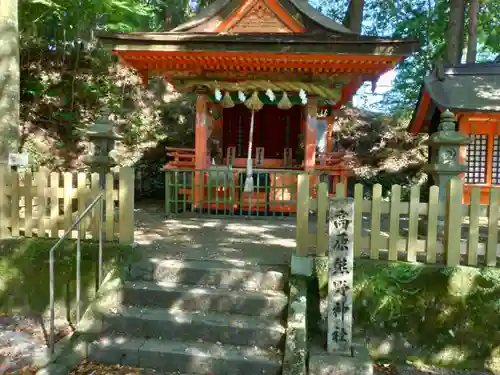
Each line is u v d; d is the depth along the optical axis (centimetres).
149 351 354
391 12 1648
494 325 386
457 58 1160
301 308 370
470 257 398
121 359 359
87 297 451
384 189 1326
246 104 760
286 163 970
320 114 1198
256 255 479
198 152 828
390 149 1423
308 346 370
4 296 472
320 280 406
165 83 1495
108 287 412
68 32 1247
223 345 364
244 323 372
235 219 765
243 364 340
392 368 393
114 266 445
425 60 1633
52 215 467
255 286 417
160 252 486
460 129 861
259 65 730
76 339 372
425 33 1523
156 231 624
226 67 753
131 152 1288
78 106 1278
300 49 662
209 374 345
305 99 762
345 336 354
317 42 654
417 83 1653
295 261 411
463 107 811
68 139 1269
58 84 1266
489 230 391
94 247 451
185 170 782
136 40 675
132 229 454
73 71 1276
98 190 458
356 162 1396
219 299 396
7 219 480
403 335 401
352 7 1269
